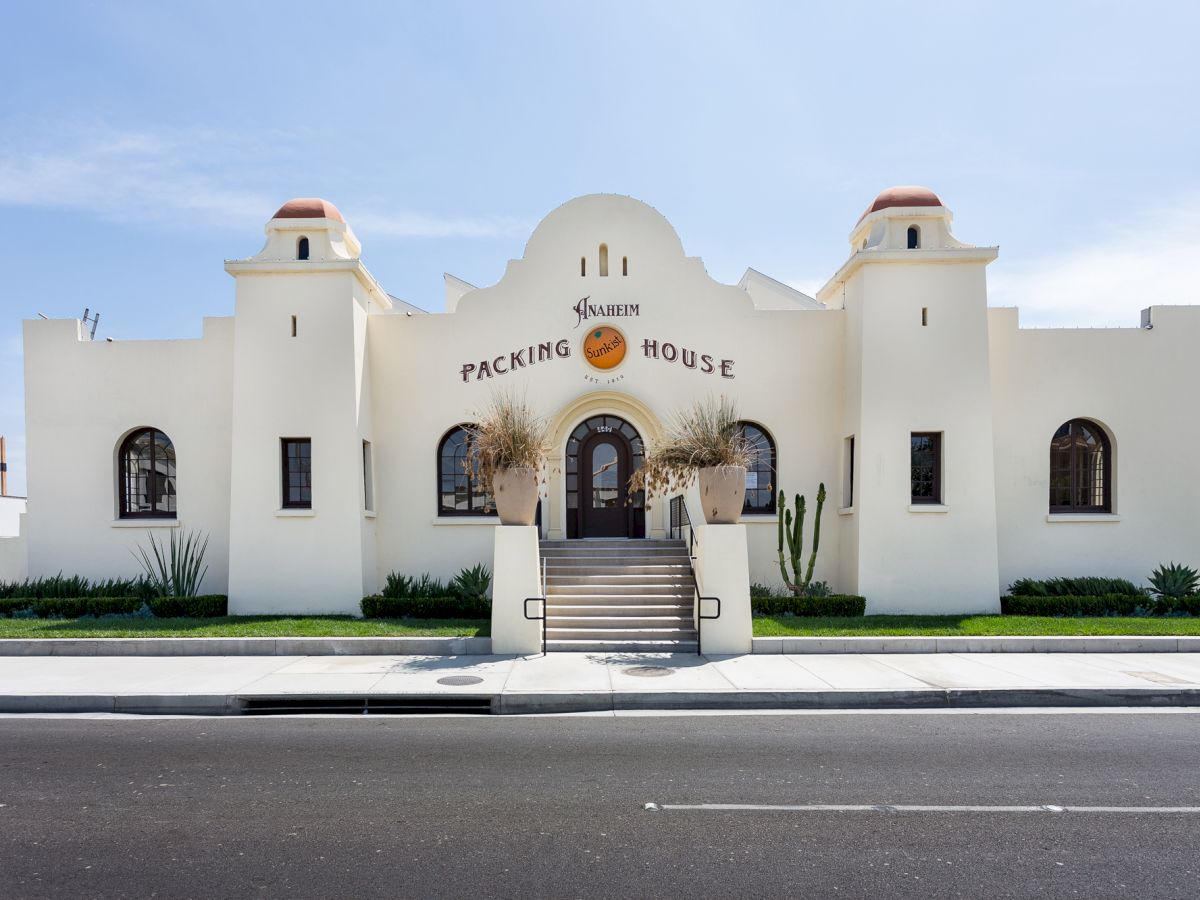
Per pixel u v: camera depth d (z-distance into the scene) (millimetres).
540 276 17531
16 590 16594
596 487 17844
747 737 8367
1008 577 17031
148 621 14953
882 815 6008
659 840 5523
